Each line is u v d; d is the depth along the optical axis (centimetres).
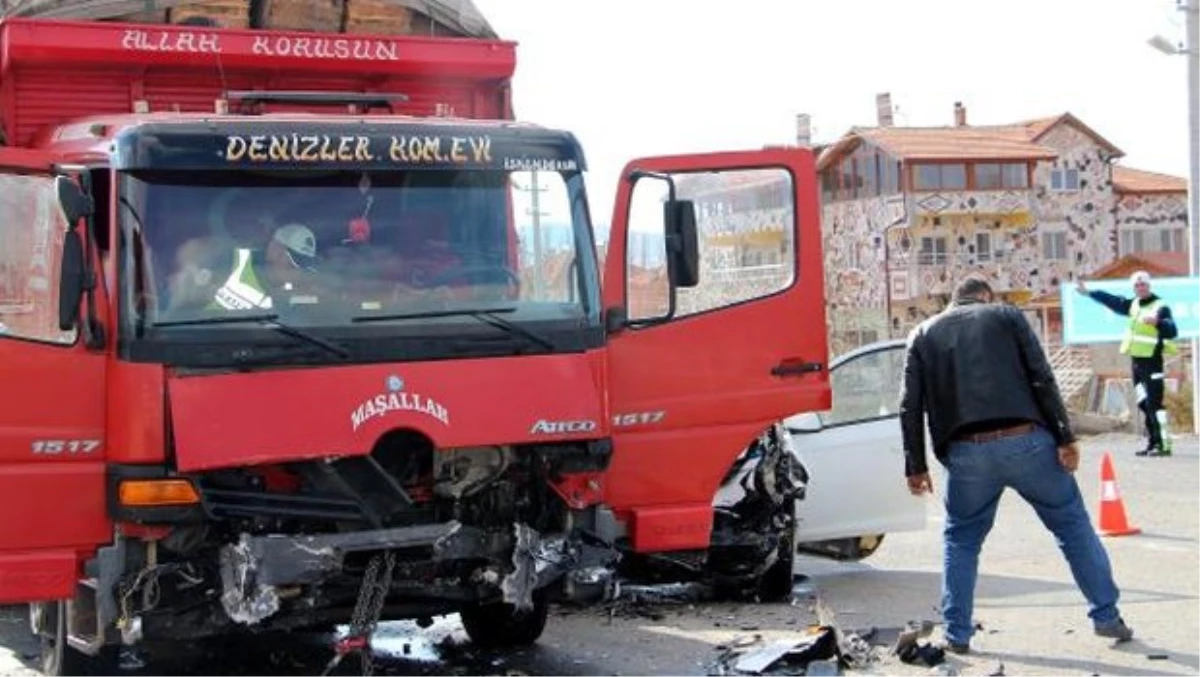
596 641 903
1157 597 929
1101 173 7338
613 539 755
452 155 723
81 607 698
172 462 653
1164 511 1369
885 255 6906
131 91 885
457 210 724
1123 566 1057
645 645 882
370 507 677
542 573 715
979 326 777
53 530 660
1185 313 2211
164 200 675
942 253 6906
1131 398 2295
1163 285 2208
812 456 1066
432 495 701
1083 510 791
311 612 693
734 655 827
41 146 844
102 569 664
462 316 703
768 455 978
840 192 7231
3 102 865
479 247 724
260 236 689
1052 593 984
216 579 675
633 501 771
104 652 814
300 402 662
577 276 736
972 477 776
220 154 684
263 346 667
